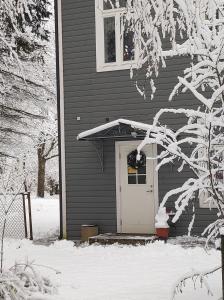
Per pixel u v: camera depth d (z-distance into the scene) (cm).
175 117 1264
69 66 1395
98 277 816
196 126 504
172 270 852
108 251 1112
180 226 1248
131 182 1320
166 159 503
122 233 1302
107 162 1343
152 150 1298
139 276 810
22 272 635
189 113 504
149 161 1301
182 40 1233
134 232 1311
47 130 2841
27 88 1778
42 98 1872
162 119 1277
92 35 1373
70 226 1377
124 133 1237
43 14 1591
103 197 1345
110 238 1224
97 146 1341
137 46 567
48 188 3847
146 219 1300
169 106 1275
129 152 1323
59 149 1400
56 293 652
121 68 1331
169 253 1033
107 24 1369
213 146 510
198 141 493
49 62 2502
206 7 517
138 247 1133
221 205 497
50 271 894
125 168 1326
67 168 1388
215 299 604
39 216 2148
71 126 1387
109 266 928
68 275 844
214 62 492
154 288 702
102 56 1358
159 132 519
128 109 1321
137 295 662
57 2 1415
